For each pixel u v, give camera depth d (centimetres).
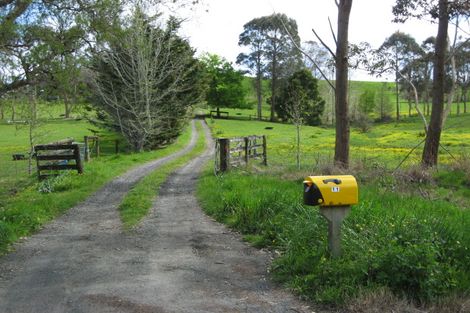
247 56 8100
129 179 1483
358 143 3522
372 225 596
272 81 7869
